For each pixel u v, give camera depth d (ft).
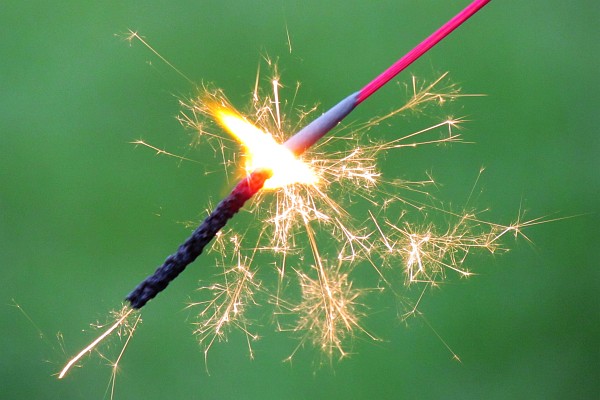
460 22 1.23
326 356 2.16
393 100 2.53
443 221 2.24
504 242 2.32
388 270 2.13
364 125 2.45
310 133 1.20
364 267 2.13
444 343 2.19
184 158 2.26
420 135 2.45
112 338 2.22
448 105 2.50
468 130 2.53
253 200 1.65
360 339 2.18
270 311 2.06
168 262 1.16
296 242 1.85
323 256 1.83
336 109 1.21
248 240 2.03
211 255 2.18
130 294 1.16
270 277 2.03
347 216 1.61
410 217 2.15
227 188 2.09
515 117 2.58
